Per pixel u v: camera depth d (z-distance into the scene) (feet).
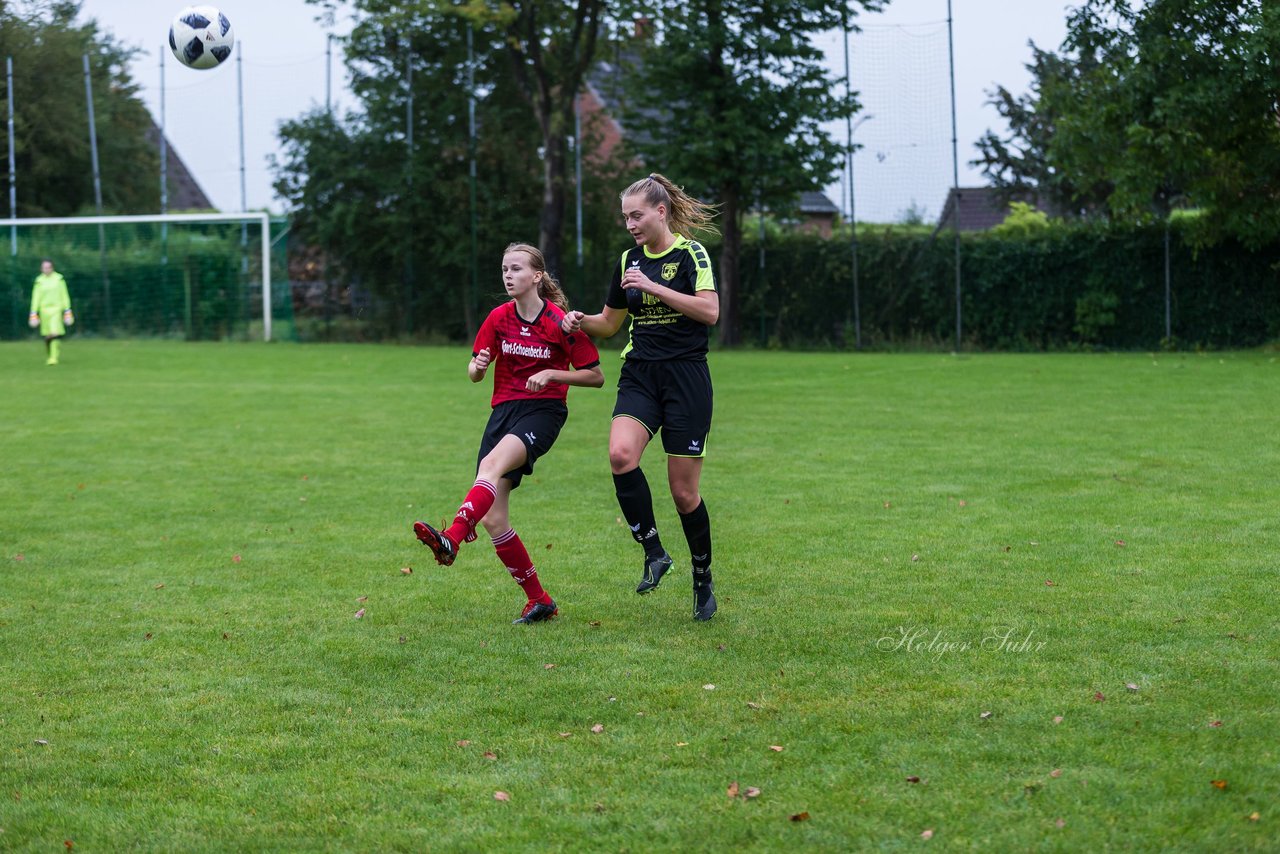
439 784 13.33
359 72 120.37
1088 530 26.40
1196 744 13.79
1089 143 90.48
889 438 42.70
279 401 58.18
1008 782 12.89
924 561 23.79
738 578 22.80
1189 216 100.68
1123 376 69.15
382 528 28.48
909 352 104.78
